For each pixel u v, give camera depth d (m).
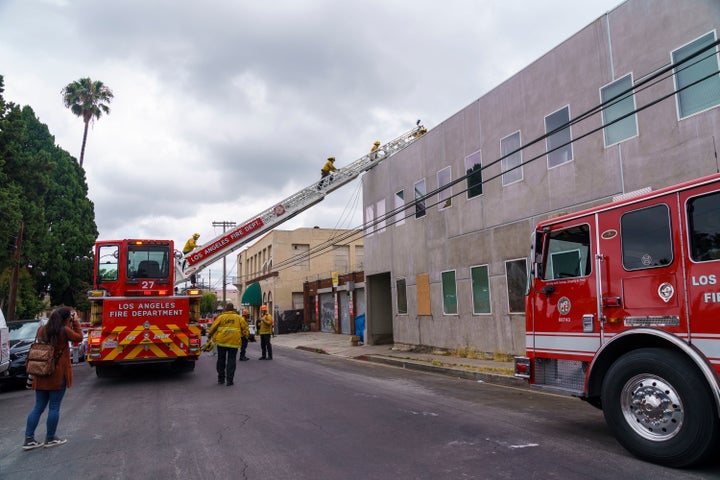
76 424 7.81
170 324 12.52
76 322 7.05
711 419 4.73
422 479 4.80
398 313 20.61
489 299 15.42
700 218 5.12
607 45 11.81
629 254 5.77
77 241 27.73
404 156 20.53
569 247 6.54
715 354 4.80
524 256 14.14
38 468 5.54
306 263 44.81
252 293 41.16
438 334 17.88
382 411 8.12
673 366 5.02
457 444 5.99
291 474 5.07
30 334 13.74
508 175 14.84
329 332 36.31
